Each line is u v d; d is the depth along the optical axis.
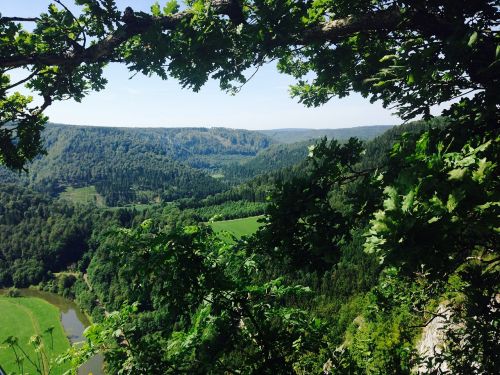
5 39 6.59
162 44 6.68
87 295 127.69
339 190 5.71
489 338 5.14
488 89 4.67
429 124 5.95
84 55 6.89
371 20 6.35
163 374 5.19
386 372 8.23
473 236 3.96
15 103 8.13
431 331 12.34
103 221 187.50
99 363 70.62
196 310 5.54
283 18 6.47
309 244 5.43
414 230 3.37
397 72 5.85
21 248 175.75
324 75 8.11
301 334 6.04
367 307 9.68
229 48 7.07
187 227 5.40
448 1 5.52
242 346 5.86
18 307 129.00
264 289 6.28
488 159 4.00
